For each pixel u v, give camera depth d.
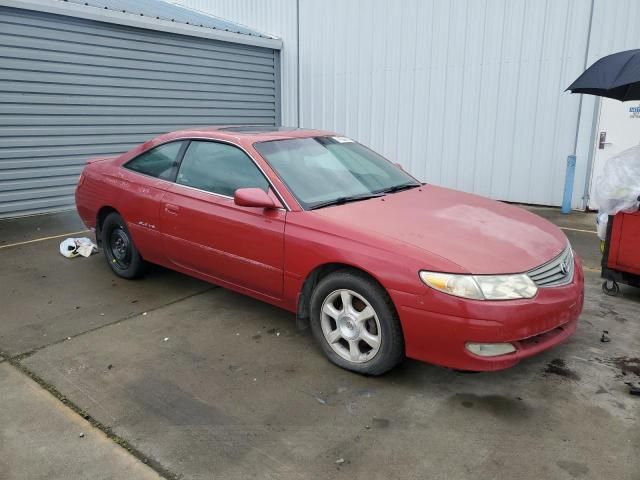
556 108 8.22
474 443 2.65
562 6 7.84
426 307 2.88
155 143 4.78
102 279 5.12
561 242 3.47
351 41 10.20
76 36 8.10
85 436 2.72
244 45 10.68
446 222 3.39
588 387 3.17
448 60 9.06
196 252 4.18
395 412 2.92
